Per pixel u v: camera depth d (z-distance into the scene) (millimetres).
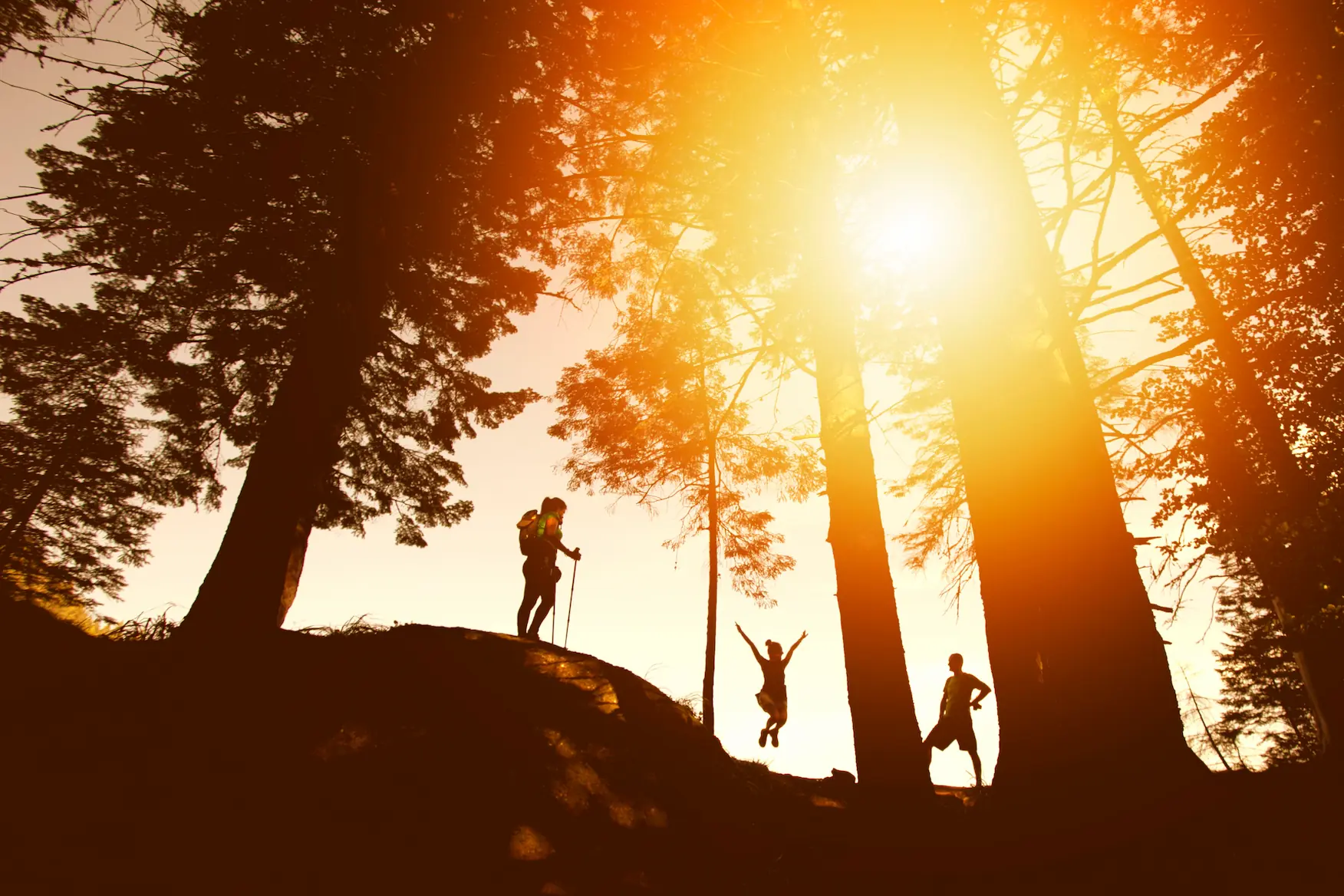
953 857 2936
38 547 13227
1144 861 2373
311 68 7020
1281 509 4859
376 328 8141
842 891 3393
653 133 9477
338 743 3867
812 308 7195
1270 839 2232
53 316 10633
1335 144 5586
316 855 3250
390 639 4836
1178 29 6031
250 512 6277
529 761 4242
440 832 3586
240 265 8578
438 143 7871
